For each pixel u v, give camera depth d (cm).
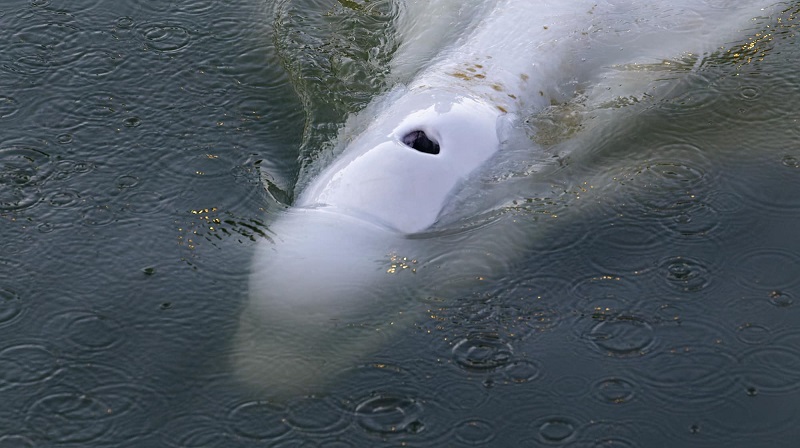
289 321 1069
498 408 982
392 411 979
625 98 1431
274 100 1449
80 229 1205
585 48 1499
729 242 1182
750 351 1041
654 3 1596
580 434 959
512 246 1166
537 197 1238
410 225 1173
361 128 1341
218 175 1298
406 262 1130
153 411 979
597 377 1014
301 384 1003
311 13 1638
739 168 1300
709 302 1100
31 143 1350
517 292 1111
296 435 955
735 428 965
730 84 1459
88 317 1085
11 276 1138
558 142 1334
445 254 1146
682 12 1589
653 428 965
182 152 1341
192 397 992
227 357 1034
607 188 1262
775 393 997
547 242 1177
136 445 945
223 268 1144
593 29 1532
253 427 962
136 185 1280
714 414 977
